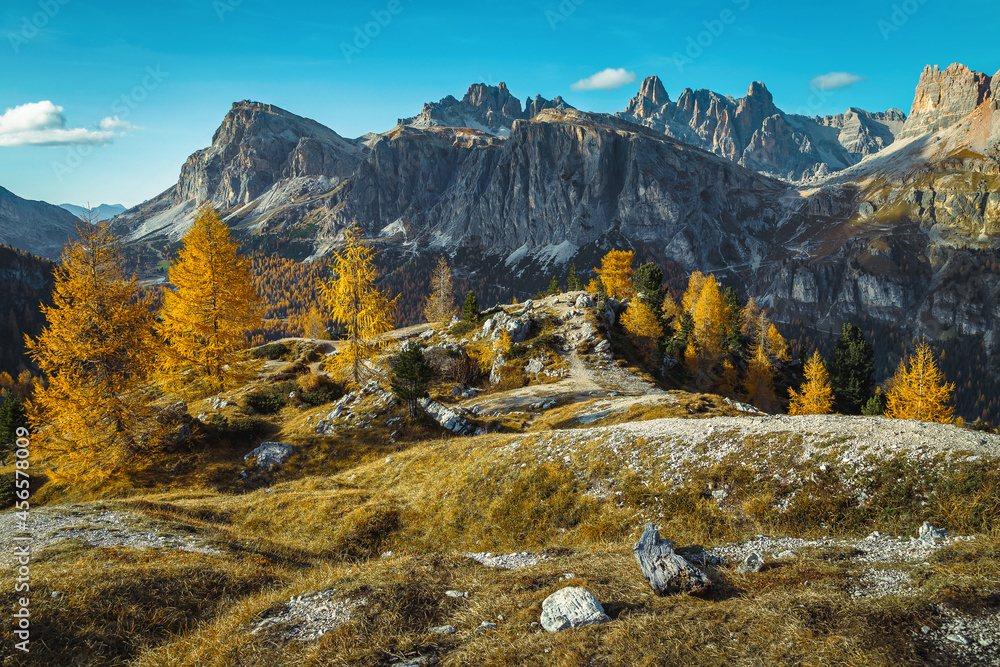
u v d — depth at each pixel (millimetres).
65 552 14344
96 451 31031
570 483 19281
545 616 9547
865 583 9734
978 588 8719
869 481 14016
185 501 25750
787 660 7527
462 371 61625
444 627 9867
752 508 14727
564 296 89250
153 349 33031
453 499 21047
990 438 14227
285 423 42719
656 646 8211
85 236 30281
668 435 19797
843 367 78750
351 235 45156
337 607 10742
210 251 42625
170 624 10977
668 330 82688
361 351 46438
